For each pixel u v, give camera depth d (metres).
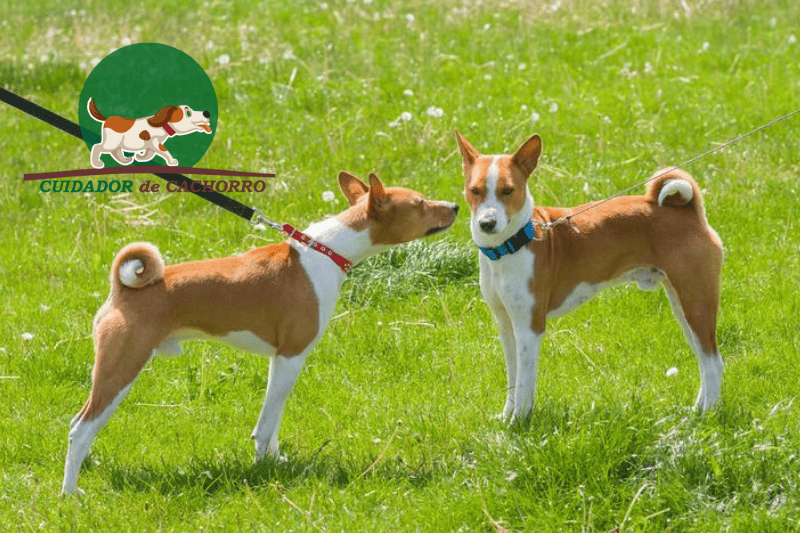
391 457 8.20
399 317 11.27
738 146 15.52
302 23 23.28
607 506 7.06
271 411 8.03
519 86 18.70
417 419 8.82
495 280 8.30
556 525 6.95
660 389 9.20
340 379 9.98
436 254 12.11
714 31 21.55
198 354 10.51
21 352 10.38
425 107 17.77
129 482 7.89
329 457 8.29
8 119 18.08
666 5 22.98
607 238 8.45
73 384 9.96
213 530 7.12
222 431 9.05
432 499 7.45
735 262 12.00
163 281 7.70
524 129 16.44
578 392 9.20
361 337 10.74
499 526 6.92
